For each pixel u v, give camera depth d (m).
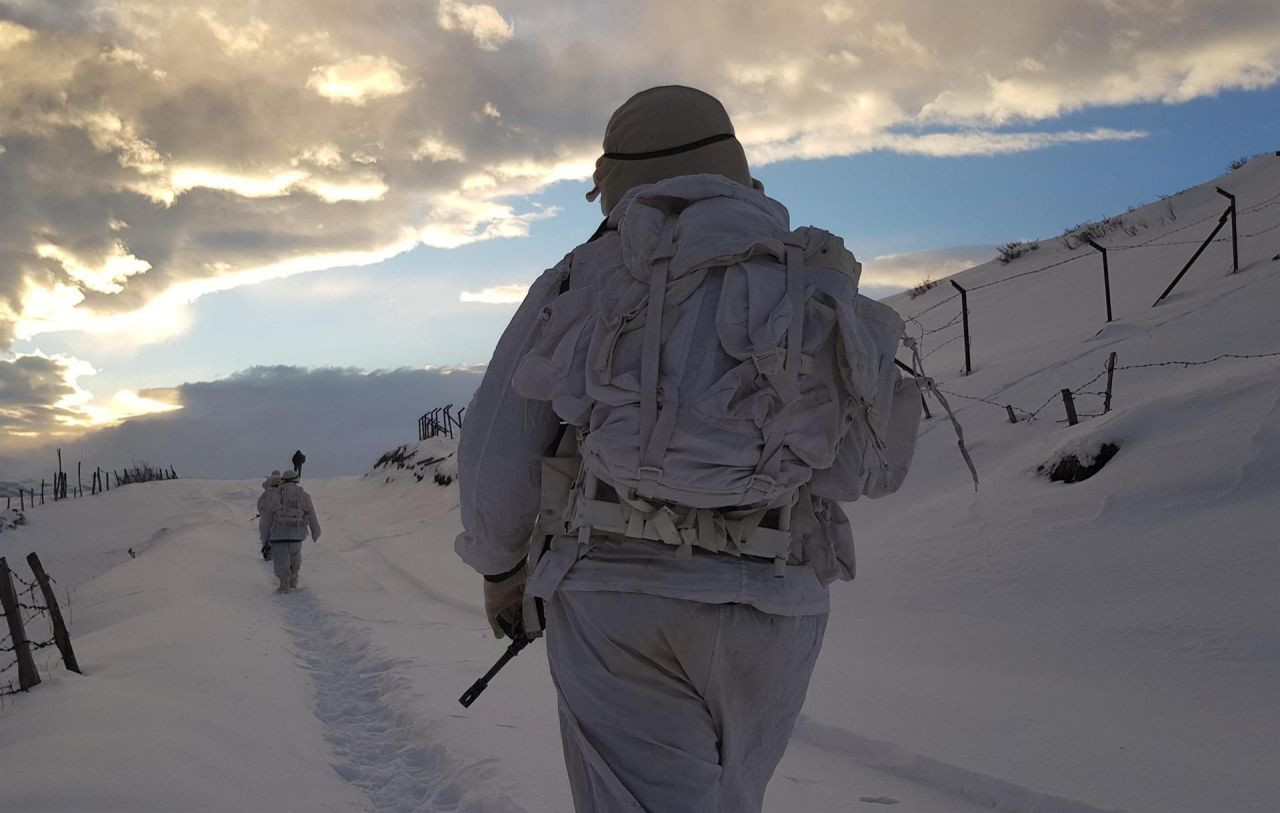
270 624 10.97
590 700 1.91
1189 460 9.38
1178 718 5.59
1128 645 6.95
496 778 5.10
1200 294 16.30
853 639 8.06
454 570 15.70
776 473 1.80
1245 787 4.54
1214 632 6.78
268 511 14.32
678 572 1.84
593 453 1.87
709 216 1.95
